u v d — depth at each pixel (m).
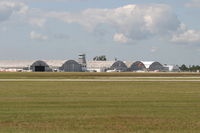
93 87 75.31
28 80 105.69
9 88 71.19
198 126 29.19
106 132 26.98
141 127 28.80
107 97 52.44
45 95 55.47
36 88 71.44
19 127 28.64
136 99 49.44
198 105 42.34
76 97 52.25
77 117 33.19
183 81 104.50
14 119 32.03
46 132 26.92
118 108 39.53
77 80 107.06
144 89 70.00
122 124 29.98
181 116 33.88
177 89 70.38
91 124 29.94
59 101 46.50
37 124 29.86
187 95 56.25
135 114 35.09
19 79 111.94
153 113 35.75
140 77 137.00
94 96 54.00
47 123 30.33
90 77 133.00
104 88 72.31
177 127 28.77
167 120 31.77
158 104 43.34
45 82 94.88
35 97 51.97
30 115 34.25
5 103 43.84
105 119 32.22
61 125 29.47
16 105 41.88
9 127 28.64
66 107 40.28
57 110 37.75
